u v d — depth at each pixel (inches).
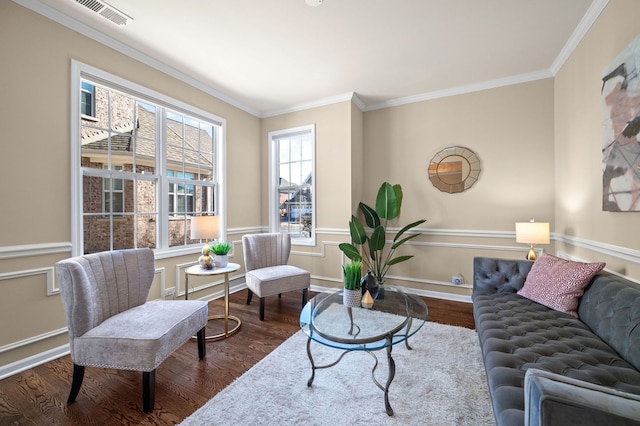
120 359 56.5
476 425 52.2
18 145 72.3
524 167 117.4
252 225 155.5
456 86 127.8
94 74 87.4
